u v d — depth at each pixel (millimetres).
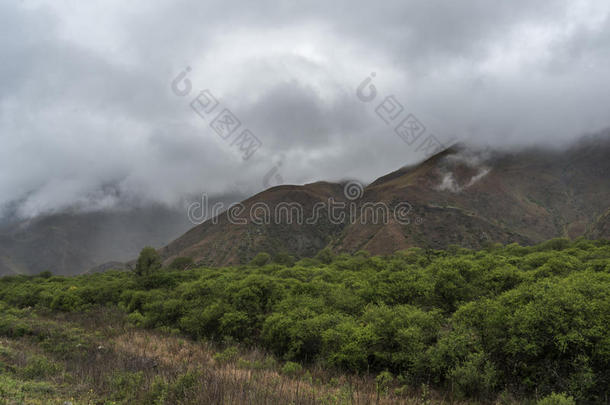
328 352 14156
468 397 10406
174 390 9266
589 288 12078
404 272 22250
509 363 11000
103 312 26406
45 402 8203
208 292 24562
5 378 9758
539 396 9555
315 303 19219
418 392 10883
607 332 9523
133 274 50156
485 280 20000
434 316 15422
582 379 9234
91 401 8688
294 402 8602
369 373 13008
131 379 10188
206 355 15234
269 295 21484
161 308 23234
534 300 11594
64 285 43656
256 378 10930
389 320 14156
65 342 16156
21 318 23781
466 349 11805
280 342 15648
